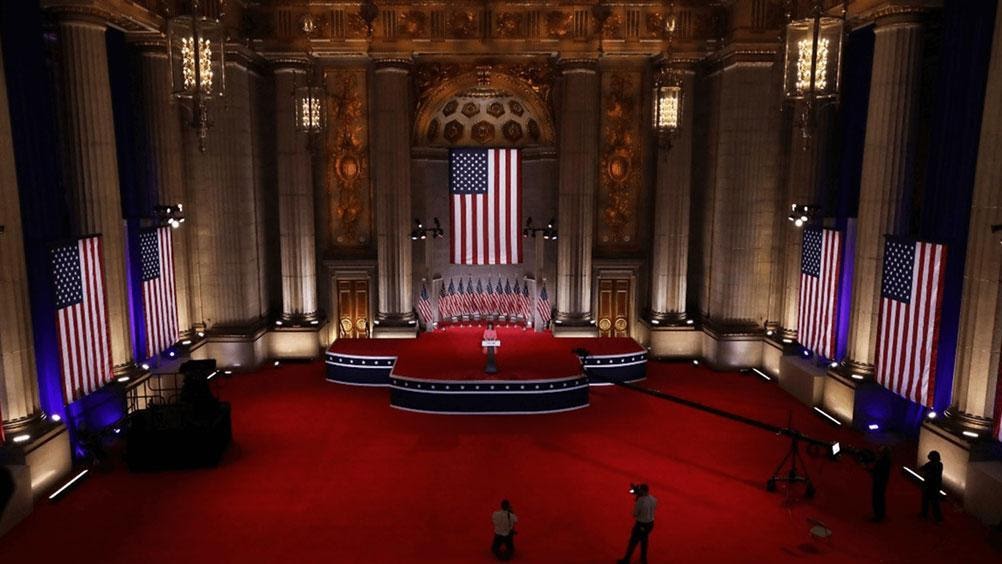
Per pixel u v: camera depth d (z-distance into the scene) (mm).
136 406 15805
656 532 11211
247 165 20062
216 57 10172
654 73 21469
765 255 20141
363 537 11023
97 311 14242
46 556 10438
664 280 21844
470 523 11492
